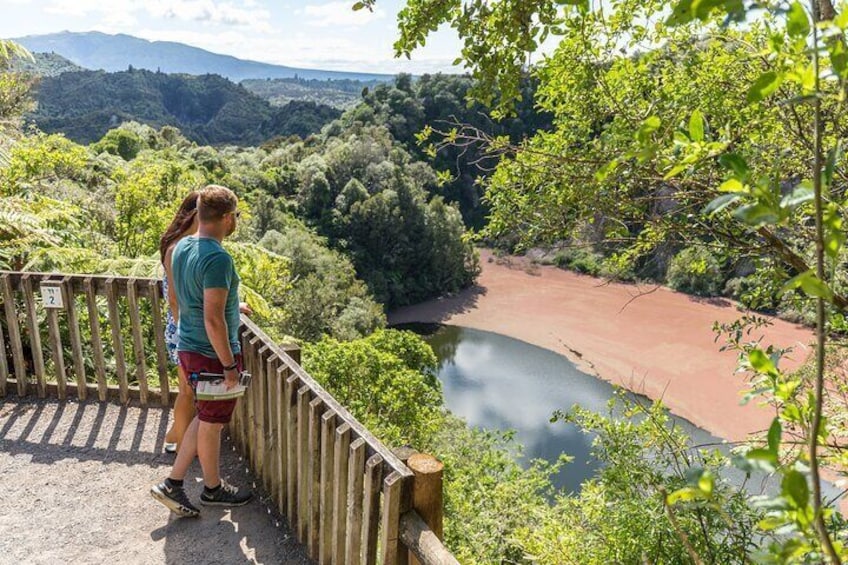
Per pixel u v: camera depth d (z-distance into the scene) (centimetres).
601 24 372
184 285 304
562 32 266
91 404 448
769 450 84
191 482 368
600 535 584
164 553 311
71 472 372
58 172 1352
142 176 1434
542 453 2577
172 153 5475
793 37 86
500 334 4244
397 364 1733
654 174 333
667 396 2994
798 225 328
